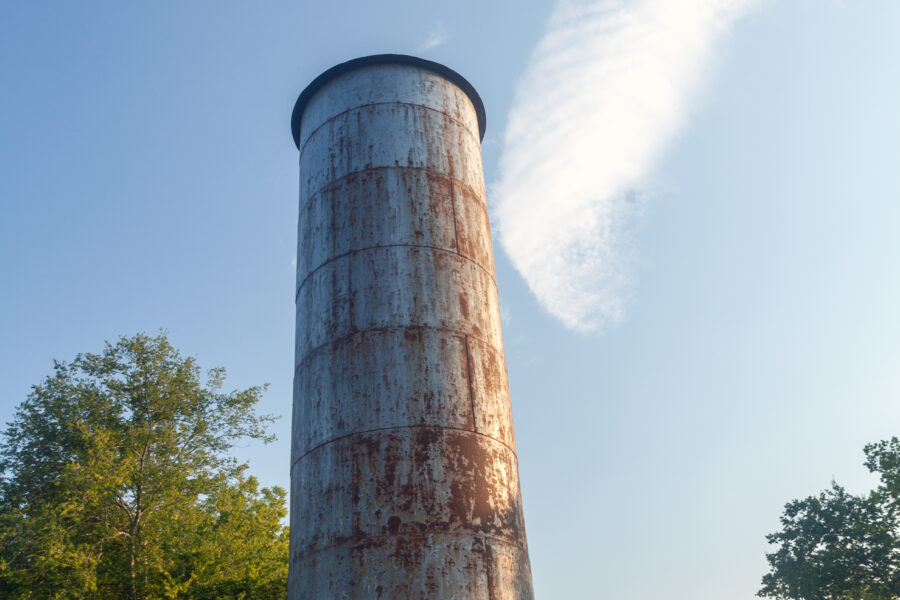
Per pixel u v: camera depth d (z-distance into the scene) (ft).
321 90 45.52
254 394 98.73
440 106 43.86
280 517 105.40
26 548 73.46
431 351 34.58
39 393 89.86
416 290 36.11
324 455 33.06
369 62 44.52
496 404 35.70
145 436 86.99
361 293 36.14
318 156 42.73
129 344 94.43
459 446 32.76
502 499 33.12
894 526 95.30
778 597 100.73
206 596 83.41
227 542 87.76
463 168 42.37
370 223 38.11
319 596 30.14
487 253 41.09
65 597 72.33
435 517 30.63
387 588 29.04
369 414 32.86
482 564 30.55
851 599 93.20
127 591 83.66
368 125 41.81
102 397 91.15
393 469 31.45
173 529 84.79
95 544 79.41
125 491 85.81
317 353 36.06
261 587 89.25
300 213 42.88
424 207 39.01
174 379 93.25
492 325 38.37
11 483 84.38
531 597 33.06
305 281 39.42
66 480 77.46
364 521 30.58
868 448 99.66
